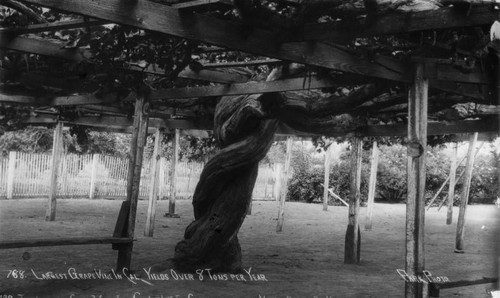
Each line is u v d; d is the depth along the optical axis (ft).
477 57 16.61
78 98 29.35
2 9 18.01
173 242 35.78
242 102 24.09
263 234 44.60
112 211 56.44
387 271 28.50
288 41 15.31
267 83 21.43
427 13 13.85
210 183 24.97
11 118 38.17
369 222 50.70
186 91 24.30
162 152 80.07
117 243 23.76
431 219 62.23
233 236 25.22
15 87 27.53
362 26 14.51
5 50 20.67
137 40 18.02
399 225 56.24
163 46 18.52
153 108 31.58
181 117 35.40
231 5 13.80
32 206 56.80
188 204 71.05
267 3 14.80
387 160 89.76
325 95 23.56
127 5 12.82
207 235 24.77
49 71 23.25
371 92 20.42
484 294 22.25
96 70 21.49
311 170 88.02
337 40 14.69
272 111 23.53
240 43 14.79
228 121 24.79
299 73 20.57
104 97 28.04
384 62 16.94
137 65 21.30
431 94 21.94
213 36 14.34
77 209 56.24
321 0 13.76
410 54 17.06
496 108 26.14
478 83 18.07
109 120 40.22
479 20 13.19
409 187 16.84
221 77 23.04
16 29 17.89
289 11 14.73
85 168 74.23
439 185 86.63
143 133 25.53
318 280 25.22
